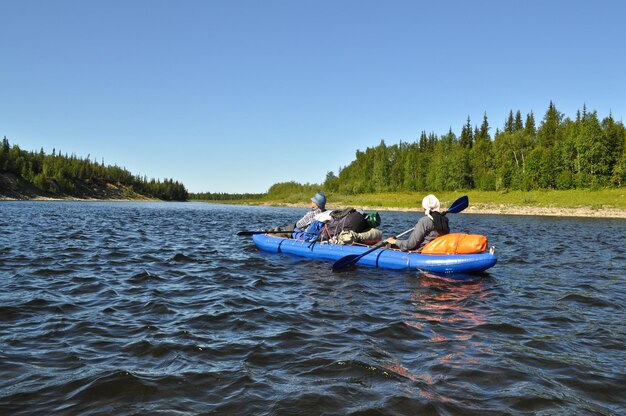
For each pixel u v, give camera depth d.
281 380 3.36
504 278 7.69
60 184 103.75
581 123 60.59
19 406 2.91
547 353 4.02
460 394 3.15
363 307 5.63
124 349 4.00
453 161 70.94
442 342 4.29
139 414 2.83
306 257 9.90
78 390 3.16
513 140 71.06
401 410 2.90
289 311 5.39
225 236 15.27
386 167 87.75
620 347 4.20
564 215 40.47
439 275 7.84
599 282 7.42
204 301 5.85
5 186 89.62
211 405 2.96
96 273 7.63
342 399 3.05
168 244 12.37
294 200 91.56
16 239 12.47
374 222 9.91
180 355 3.87
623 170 51.44
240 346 4.11
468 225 24.69
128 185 135.38
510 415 2.85
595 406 3.01
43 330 4.48
